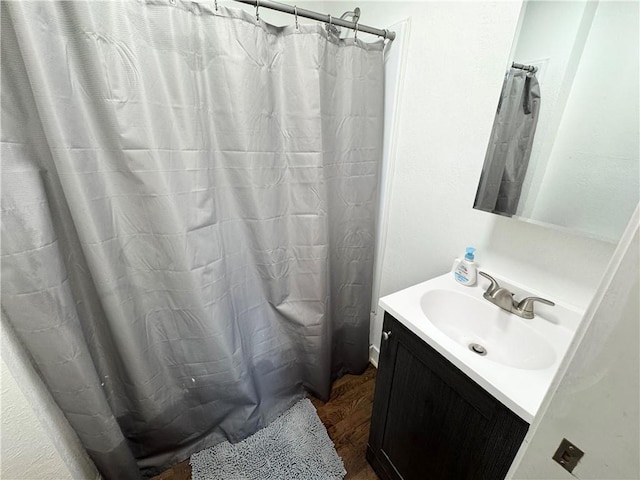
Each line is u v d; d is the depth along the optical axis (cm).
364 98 120
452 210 108
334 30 107
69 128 73
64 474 82
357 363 165
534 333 81
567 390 37
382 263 151
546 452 41
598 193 71
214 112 94
